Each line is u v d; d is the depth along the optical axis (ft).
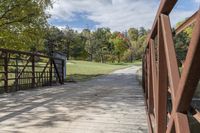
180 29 8.14
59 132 14.83
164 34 7.20
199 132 12.22
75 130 15.28
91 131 15.14
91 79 63.52
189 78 4.95
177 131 5.50
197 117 5.74
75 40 228.43
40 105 22.56
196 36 4.46
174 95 5.89
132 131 15.25
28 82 38.34
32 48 57.67
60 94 30.37
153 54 12.42
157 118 9.21
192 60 4.67
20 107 21.56
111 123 16.90
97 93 32.09
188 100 5.36
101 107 22.21
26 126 15.93
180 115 5.57
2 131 14.92
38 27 55.11
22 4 51.57
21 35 53.93
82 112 20.06
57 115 18.90
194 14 6.04
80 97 28.02
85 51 245.65
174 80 6.10
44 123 16.67
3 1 50.83
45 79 42.50
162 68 8.62
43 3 54.03
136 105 23.34
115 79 63.82
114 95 30.19
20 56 41.11
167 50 6.77
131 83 50.01
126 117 18.57
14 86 33.27
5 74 30.48
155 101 10.39
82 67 132.46
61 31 207.21
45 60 52.75
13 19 52.44
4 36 52.16
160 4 7.61
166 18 7.48
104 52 270.05
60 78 46.85
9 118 17.80
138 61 305.73
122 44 290.15
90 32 288.30
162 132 9.17
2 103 23.21
